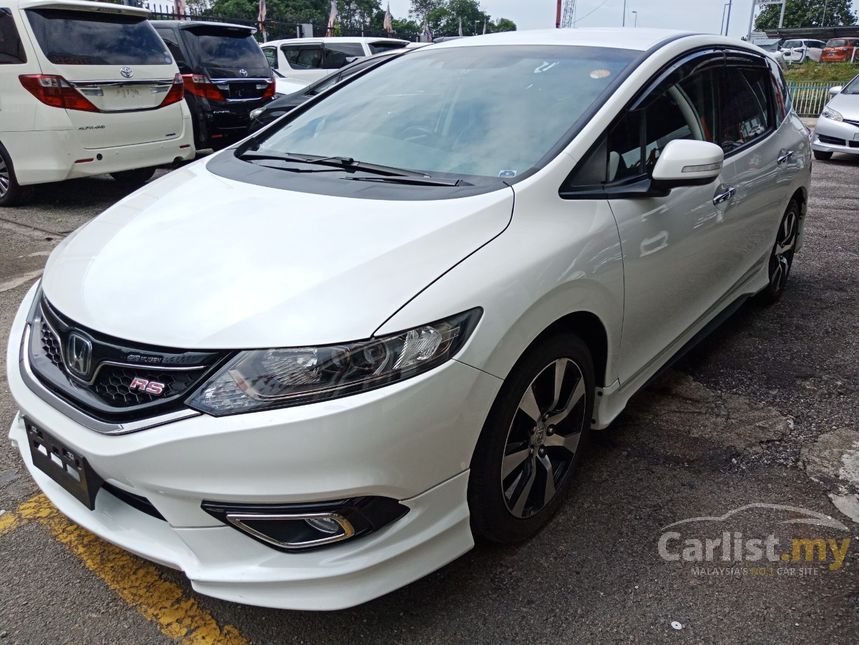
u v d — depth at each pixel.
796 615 2.10
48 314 2.09
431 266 1.92
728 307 3.73
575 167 2.39
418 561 1.92
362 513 1.77
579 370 2.38
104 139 6.57
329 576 1.79
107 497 1.99
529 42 3.11
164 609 2.11
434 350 1.80
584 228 2.29
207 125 8.64
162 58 7.05
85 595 2.15
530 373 2.11
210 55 8.63
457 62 3.09
